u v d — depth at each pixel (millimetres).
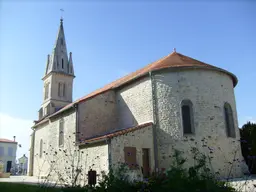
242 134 21969
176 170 7273
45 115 33344
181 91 17812
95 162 16750
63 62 37281
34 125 30828
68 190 8484
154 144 17562
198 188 6906
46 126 27562
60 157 21656
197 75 18078
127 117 20734
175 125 17344
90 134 20203
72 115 20750
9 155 58406
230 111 18859
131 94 20656
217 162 16719
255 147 19703
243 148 21234
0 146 57594
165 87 18172
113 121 21703
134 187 7742
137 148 16719
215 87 18297
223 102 18391
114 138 16000
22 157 31766
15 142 60031
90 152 17484
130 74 25688
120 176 8320
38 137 29766
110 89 22328
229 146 17609
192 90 17781
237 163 17656
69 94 36375
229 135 18438
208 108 17641
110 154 15562
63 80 36406
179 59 19906
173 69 18219
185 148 16750
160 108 18031
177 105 17625
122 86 21781
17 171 52344
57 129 23297
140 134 17141
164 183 7320
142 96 19438
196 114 17375
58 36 38375
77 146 19062
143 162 16875
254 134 20594
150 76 18922
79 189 8391
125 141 16375
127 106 20906
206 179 7262
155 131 17828
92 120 20641
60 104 35094
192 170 7551
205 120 17344
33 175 29484
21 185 11391
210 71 18438
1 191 9555
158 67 18734
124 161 15914
